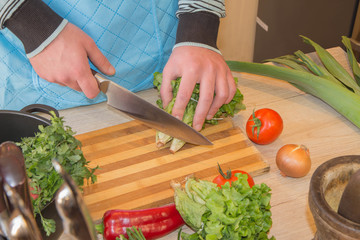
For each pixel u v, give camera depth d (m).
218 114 1.22
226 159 1.14
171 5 1.28
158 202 1.03
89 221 0.41
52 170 0.82
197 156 1.15
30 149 0.88
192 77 1.11
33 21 1.00
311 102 1.34
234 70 1.39
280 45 2.40
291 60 1.43
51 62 1.04
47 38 1.01
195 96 1.20
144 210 0.94
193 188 0.87
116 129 1.24
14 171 0.44
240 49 2.78
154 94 1.38
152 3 1.23
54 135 0.89
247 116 1.29
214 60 1.15
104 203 1.03
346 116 1.22
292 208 1.00
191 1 1.16
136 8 1.21
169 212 0.94
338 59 1.51
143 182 1.08
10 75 1.23
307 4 2.06
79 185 0.90
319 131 1.23
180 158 1.15
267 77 1.44
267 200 0.81
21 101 1.30
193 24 1.16
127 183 1.08
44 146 0.87
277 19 2.33
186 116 1.20
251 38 2.73
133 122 1.26
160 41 1.31
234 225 0.76
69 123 1.27
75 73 1.04
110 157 1.15
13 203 0.43
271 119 1.14
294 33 2.24
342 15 1.91
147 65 1.34
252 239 0.80
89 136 1.22
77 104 1.31
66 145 0.87
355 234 0.56
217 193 0.80
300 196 1.03
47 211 0.78
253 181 1.02
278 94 1.37
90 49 1.08
